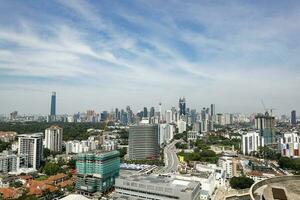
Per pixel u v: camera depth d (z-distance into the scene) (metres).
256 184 89.00
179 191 180.38
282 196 79.25
